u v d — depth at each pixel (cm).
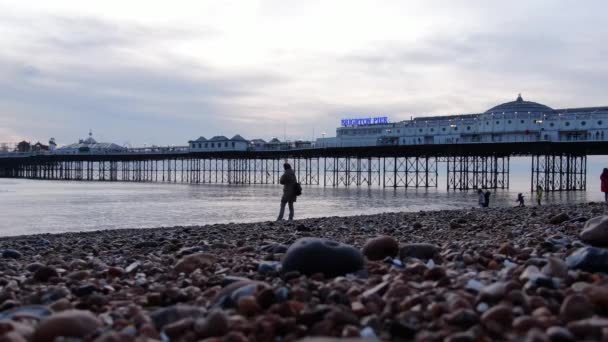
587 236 839
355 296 520
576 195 7312
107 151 13675
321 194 7381
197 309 484
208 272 762
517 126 7462
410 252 795
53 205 4456
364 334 401
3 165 17238
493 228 1405
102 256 1152
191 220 3169
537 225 1403
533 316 418
